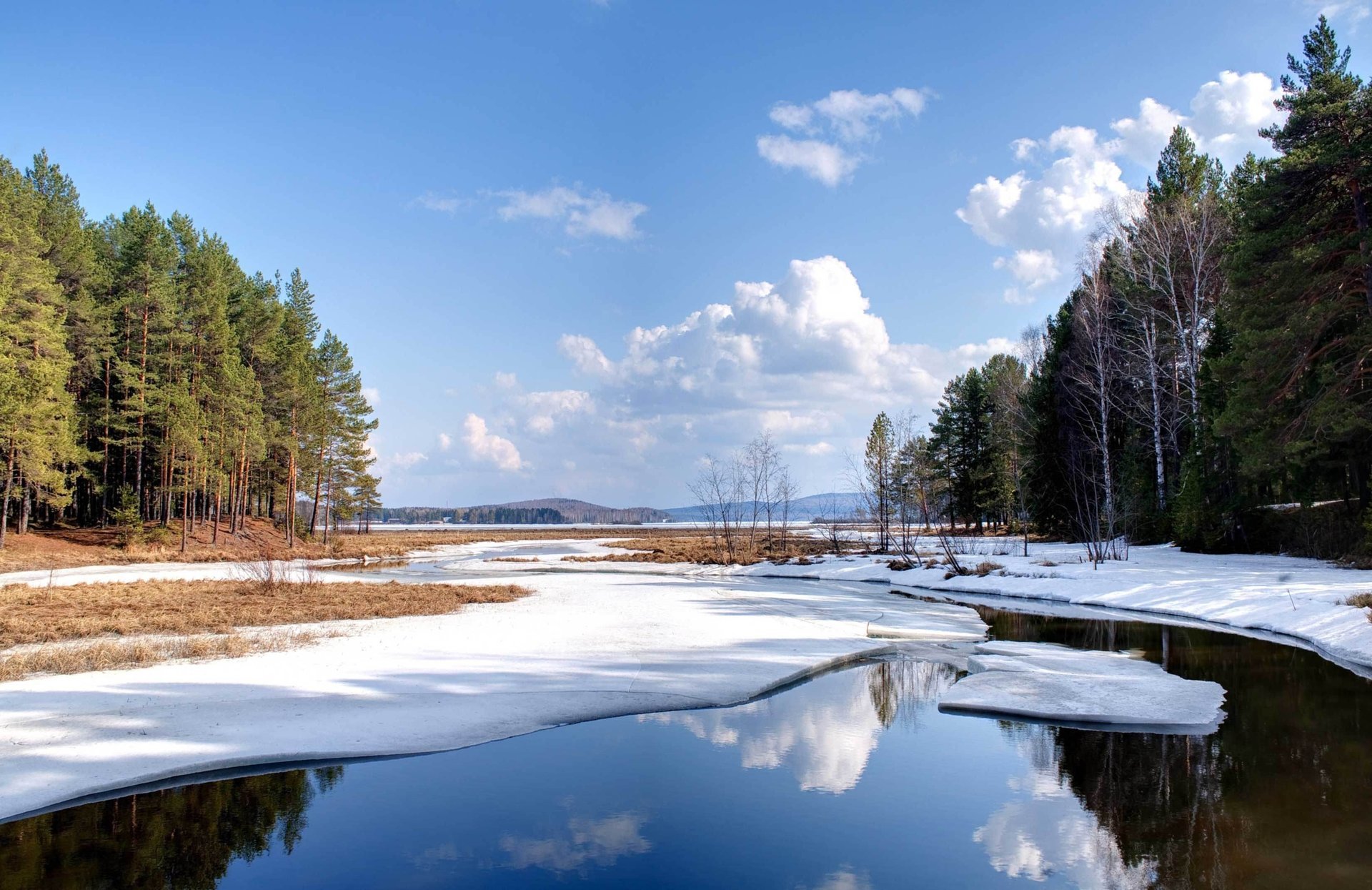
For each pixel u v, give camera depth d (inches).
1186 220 1278.3
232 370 1749.5
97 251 1784.0
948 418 2329.0
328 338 2289.6
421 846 264.7
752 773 337.1
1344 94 832.3
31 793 295.1
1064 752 368.8
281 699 424.8
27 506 1530.5
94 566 1389.0
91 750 339.9
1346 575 837.2
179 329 1724.9
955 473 2208.4
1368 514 901.2
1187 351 1253.1
